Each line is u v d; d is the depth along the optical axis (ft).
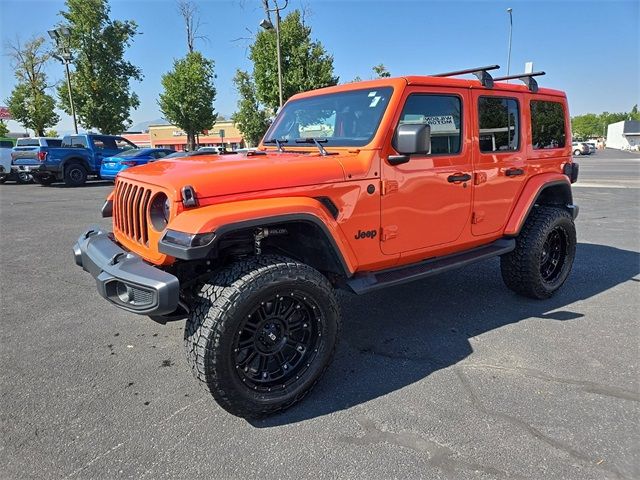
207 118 93.50
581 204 36.81
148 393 9.80
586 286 16.49
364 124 10.88
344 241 10.03
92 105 92.27
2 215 32.68
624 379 10.11
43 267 19.29
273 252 10.42
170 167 9.73
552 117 15.21
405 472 7.40
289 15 69.36
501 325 13.12
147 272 8.26
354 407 9.25
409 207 11.10
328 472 7.44
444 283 16.87
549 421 8.64
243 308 8.27
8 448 8.04
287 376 9.21
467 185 12.35
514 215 13.89
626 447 7.90
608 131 369.71
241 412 8.70
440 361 11.09
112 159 53.11
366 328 13.08
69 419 8.87
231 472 7.48
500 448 7.92
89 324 13.39
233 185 8.70
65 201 40.75
